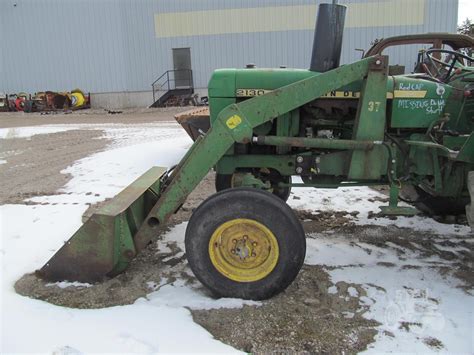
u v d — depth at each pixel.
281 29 21.97
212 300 2.92
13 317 2.73
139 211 3.34
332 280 3.20
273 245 2.81
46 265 3.16
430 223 4.43
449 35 4.15
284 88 3.02
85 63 24.73
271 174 3.86
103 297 2.96
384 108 3.11
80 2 23.91
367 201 5.20
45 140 11.37
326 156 3.43
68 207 5.08
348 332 2.57
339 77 3.04
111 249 3.05
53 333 2.57
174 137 11.09
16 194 5.77
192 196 5.61
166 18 23.12
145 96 24.39
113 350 2.41
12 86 25.88
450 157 3.22
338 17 3.45
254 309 2.79
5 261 3.55
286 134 3.56
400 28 20.25
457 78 3.67
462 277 3.27
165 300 2.94
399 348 2.43
